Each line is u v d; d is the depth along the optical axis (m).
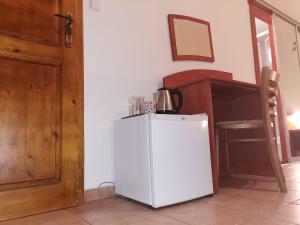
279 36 3.91
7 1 1.45
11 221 1.28
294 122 3.92
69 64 1.65
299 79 4.16
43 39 1.56
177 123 1.53
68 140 1.58
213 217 1.23
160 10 2.36
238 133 2.42
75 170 1.59
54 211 1.44
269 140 1.77
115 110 1.89
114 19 2.00
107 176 1.77
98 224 1.19
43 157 1.46
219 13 2.99
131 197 1.58
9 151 1.35
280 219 1.16
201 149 1.63
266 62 3.72
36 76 1.49
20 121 1.40
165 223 1.16
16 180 1.36
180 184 1.48
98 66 1.85
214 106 2.46
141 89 2.08
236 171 2.43
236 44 3.13
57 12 1.64
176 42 2.41
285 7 4.02
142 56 2.14
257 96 2.32
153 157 1.40
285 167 3.06
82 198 1.60
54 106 1.54
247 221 1.15
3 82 1.38
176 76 2.30
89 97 1.77
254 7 3.54
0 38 1.39
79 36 1.74
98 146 1.76
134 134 1.58
